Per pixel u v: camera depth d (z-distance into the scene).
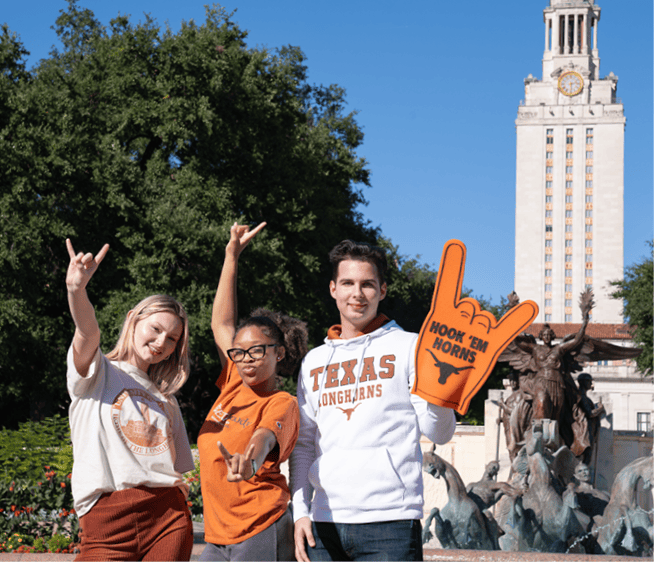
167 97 22.69
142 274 20.31
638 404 59.75
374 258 3.43
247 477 2.83
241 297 21.80
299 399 3.45
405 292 35.00
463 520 9.52
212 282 21.44
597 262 114.12
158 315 3.48
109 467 3.27
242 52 24.16
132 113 22.36
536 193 116.38
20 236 19.05
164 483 3.31
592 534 9.92
